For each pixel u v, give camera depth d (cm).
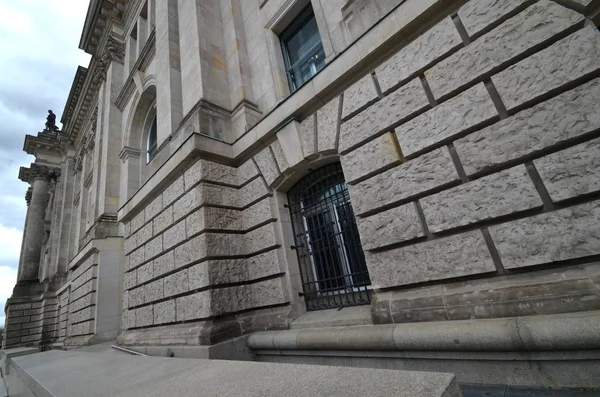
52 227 3469
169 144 981
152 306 902
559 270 375
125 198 1602
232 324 699
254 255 774
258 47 1023
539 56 404
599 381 320
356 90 600
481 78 452
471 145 448
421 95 507
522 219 400
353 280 644
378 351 495
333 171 705
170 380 346
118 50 2202
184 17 1104
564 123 378
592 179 356
